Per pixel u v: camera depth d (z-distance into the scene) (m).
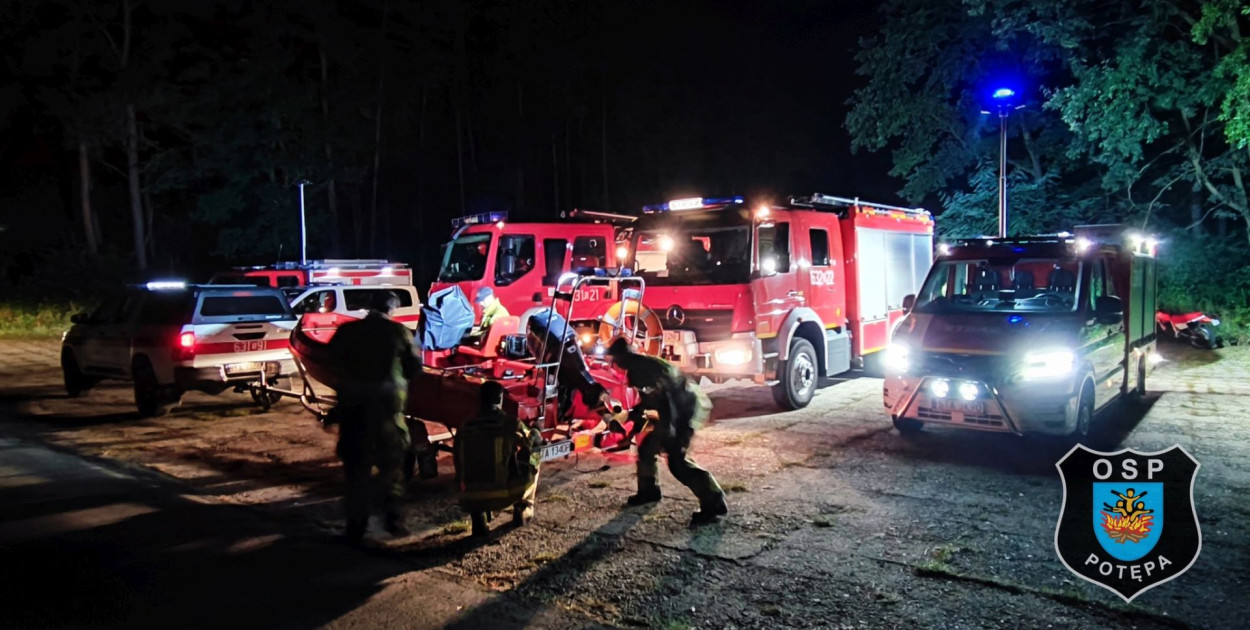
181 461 8.36
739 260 9.88
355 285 15.83
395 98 34.94
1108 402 9.02
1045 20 17.94
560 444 6.67
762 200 10.48
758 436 8.95
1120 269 9.62
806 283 10.65
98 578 5.18
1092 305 8.61
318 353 7.34
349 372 5.93
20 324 22.77
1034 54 18.78
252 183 31.58
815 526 5.93
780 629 4.32
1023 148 23.09
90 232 31.19
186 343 9.97
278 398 11.26
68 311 24.38
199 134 30.30
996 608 4.51
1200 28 15.47
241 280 16.30
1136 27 17.62
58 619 4.58
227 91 29.48
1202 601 4.55
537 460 6.13
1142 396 10.77
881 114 20.92
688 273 10.24
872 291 12.05
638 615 4.53
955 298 9.38
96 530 6.14
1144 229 19.75
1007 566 5.11
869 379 13.09
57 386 13.59
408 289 15.99
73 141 29.94
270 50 30.38
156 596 4.89
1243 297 18.33
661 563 5.29
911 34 19.73
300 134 31.56
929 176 21.86
